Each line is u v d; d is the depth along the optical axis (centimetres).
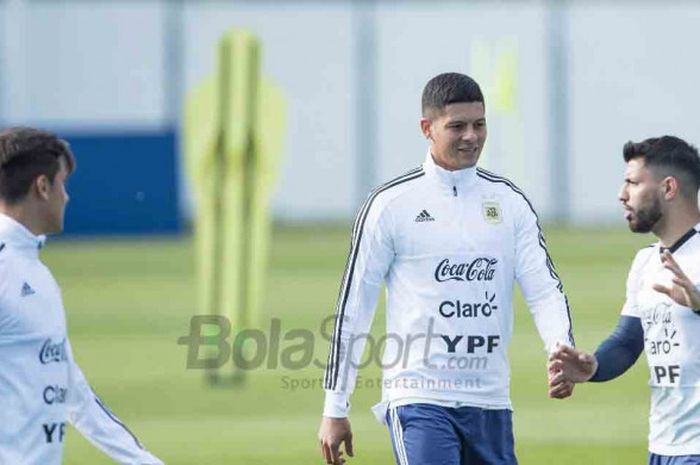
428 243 2097
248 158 4606
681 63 12744
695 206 1984
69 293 7050
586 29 12775
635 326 2047
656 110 12775
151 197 10606
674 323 1947
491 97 8844
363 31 12875
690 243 1972
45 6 12394
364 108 12888
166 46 12606
